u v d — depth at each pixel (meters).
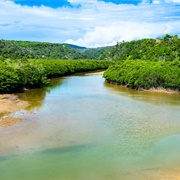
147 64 70.38
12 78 54.44
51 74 92.75
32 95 53.28
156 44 116.56
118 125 32.19
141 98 50.66
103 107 42.03
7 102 44.00
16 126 30.78
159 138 27.80
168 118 35.69
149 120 34.59
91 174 19.88
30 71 62.25
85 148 24.80
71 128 30.56
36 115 36.19
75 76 103.50
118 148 24.92
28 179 19.08
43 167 20.95
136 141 26.83
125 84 69.88
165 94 56.03
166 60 90.50
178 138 27.83
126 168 20.81
